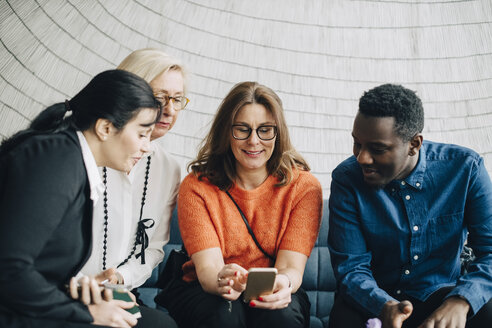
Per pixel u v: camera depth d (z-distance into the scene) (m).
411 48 3.33
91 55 2.97
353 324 1.59
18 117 2.78
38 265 1.25
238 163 1.81
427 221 1.70
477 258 1.66
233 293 1.57
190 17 3.18
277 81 3.27
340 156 3.24
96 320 1.31
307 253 1.76
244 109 1.72
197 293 1.66
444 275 1.72
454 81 3.29
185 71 1.93
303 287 2.32
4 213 1.15
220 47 3.21
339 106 3.29
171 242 2.32
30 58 2.79
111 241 1.69
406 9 3.32
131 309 1.42
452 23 3.29
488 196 1.68
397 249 1.72
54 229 1.21
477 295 1.51
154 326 1.50
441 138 3.24
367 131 1.55
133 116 1.34
